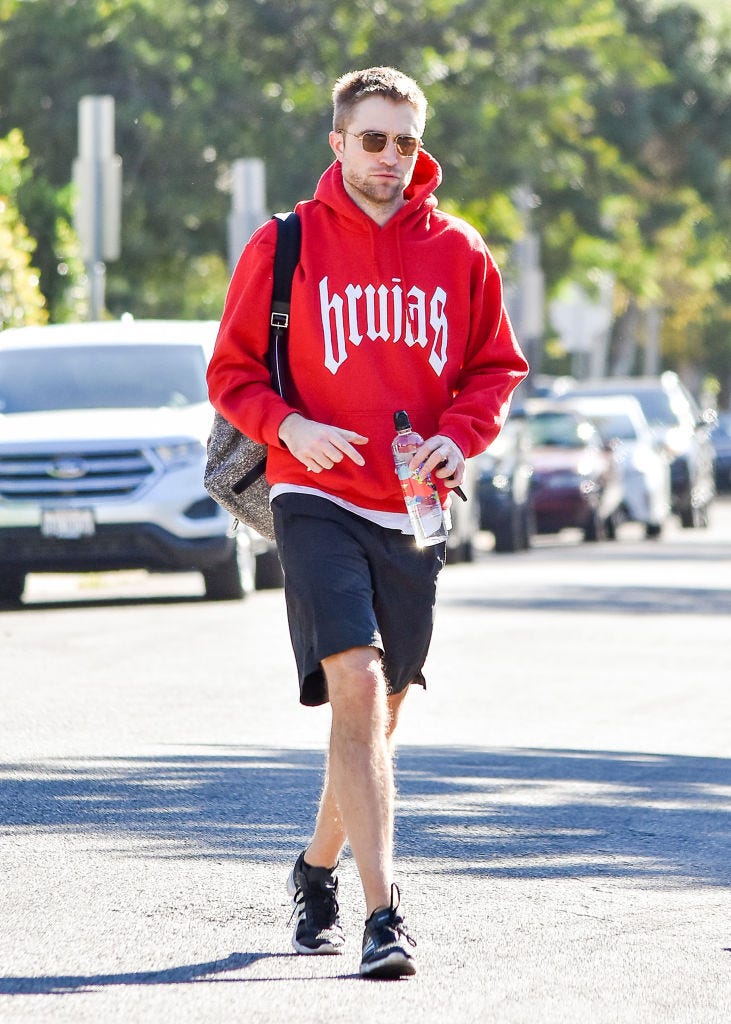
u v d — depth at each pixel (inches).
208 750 796.6
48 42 3245.6
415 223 498.6
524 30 3211.1
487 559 1996.8
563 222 3720.5
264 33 3159.5
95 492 1314.0
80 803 684.7
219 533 1337.4
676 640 1227.2
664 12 4293.8
